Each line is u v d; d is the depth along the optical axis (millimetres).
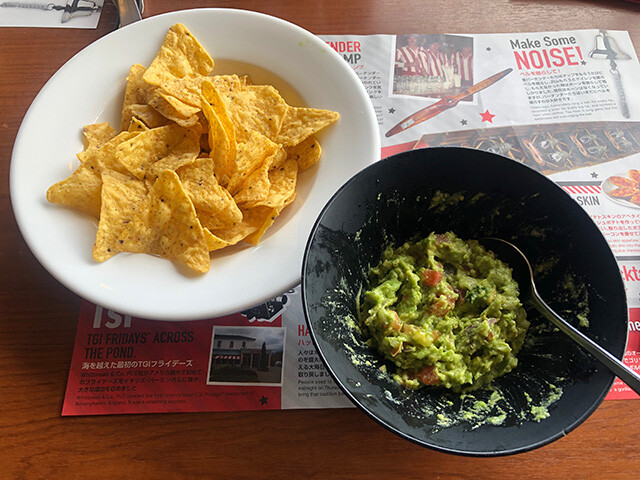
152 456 293
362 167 343
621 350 246
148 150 349
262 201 335
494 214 306
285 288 303
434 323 285
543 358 275
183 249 317
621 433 293
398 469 289
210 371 316
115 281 309
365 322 288
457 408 263
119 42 385
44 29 438
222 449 295
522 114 403
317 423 301
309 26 440
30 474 287
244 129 360
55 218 330
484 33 437
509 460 290
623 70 419
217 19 394
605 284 265
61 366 318
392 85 416
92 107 375
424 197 304
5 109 407
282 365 318
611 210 365
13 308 335
